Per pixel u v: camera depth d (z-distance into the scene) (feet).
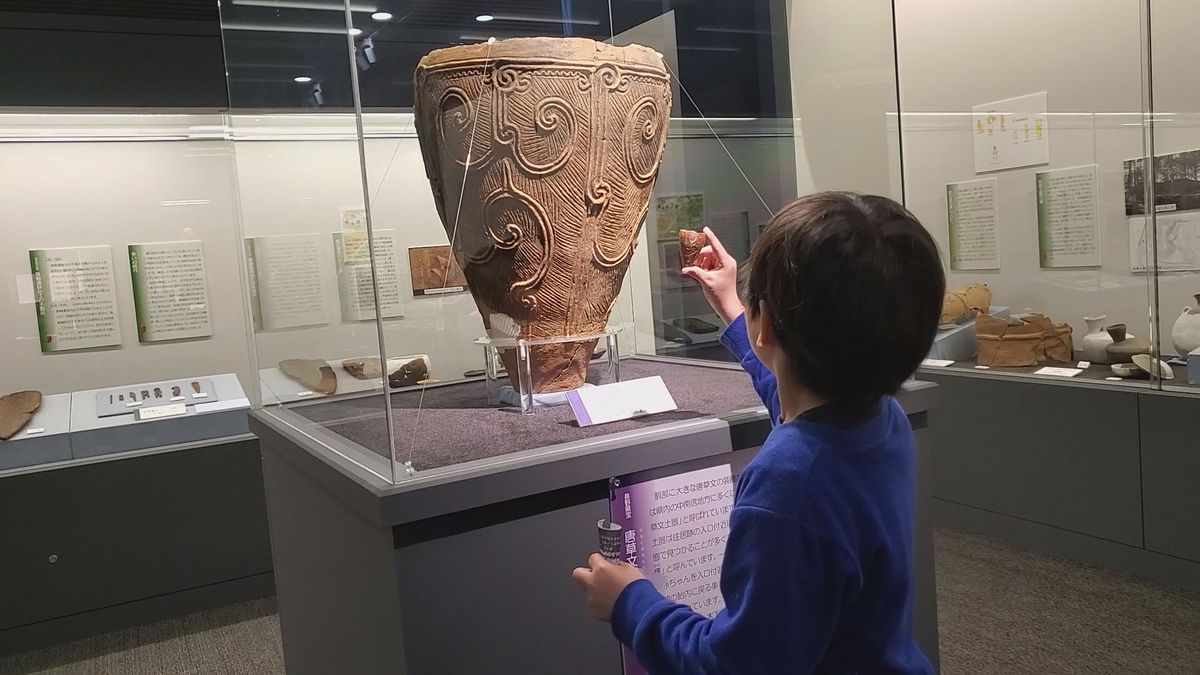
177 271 10.96
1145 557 8.57
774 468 2.88
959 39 10.99
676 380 5.76
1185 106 8.59
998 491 10.00
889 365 2.81
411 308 4.86
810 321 2.78
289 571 5.82
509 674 3.88
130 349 10.84
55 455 9.30
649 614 3.10
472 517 3.72
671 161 6.26
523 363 5.06
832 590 2.79
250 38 5.64
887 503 2.96
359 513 3.99
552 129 4.67
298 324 5.25
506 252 4.88
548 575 3.95
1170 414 8.18
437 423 4.85
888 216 2.82
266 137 5.44
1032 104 10.21
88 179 10.41
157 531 9.57
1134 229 9.37
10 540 8.95
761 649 2.74
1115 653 7.09
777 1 5.75
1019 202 10.59
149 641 9.13
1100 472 8.87
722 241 6.08
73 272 10.43
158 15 9.53
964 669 7.00
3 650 8.98
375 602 3.92
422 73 4.73
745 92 5.88
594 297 5.20
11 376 10.27
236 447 9.88
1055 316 10.40
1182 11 8.50
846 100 5.68
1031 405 9.50
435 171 4.83
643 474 4.19
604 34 6.10
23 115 9.57
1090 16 9.47
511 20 5.49
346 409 4.42
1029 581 8.73
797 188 5.88
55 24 8.99
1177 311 8.90
